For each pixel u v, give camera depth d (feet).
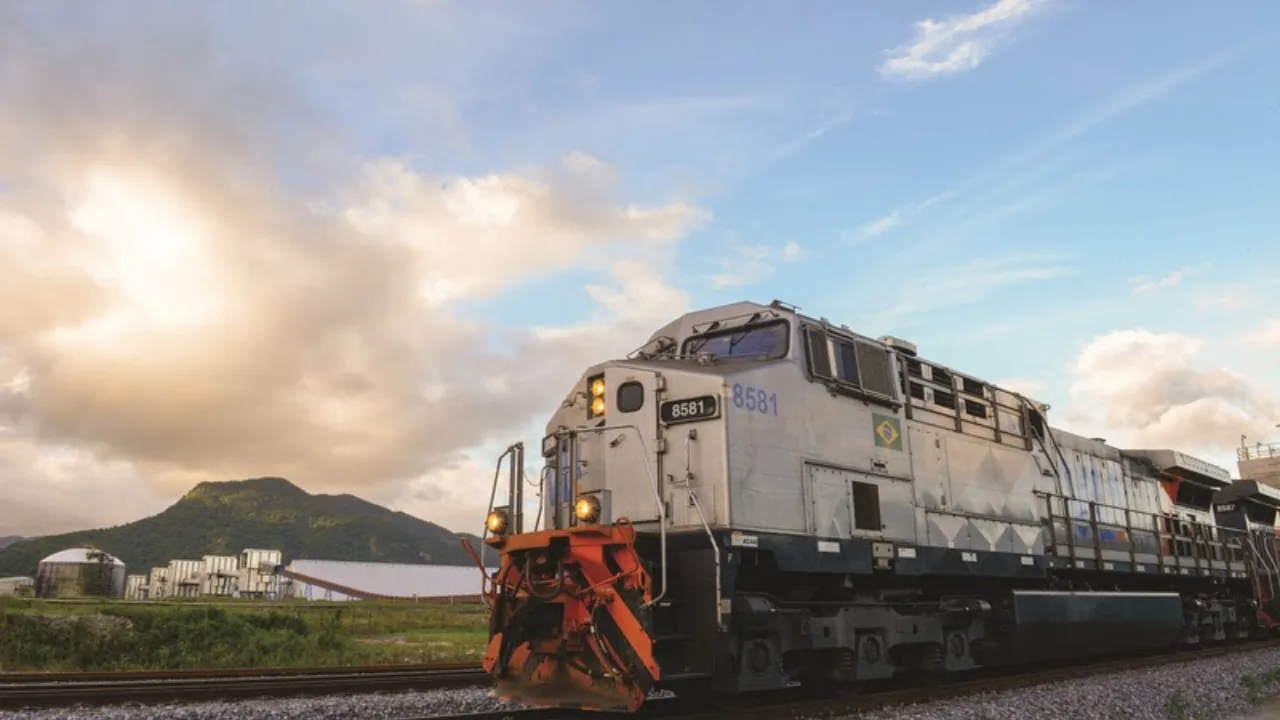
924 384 36.60
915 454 34.42
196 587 275.80
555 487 27.86
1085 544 45.34
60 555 172.96
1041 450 44.60
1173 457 59.77
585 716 25.18
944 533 34.63
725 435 25.64
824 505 28.81
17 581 203.41
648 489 26.53
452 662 48.06
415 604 159.84
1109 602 43.16
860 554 29.48
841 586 29.22
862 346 33.17
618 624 22.20
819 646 26.81
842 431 30.73
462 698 30.48
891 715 26.81
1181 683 36.65
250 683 33.58
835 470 29.78
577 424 28.94
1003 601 36.60
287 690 32.17
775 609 25.53
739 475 25.63
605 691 22.22
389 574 253.03
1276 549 71.36
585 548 23.09
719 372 26.81
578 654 23.12
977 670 40.96
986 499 38.22
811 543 27.53
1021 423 43.57
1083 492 48.42
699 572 24.00
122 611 52.60
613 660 22.08
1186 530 58.75
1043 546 41.68
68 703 28.32
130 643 47.14
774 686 25.21
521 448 26.84
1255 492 70.85
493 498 26.55
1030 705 29.40
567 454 27.81
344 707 27.45
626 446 27.35
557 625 23.62
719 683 23.95
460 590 257.55
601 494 25.80
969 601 35.09
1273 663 45.70
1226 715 30.68
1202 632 57.93
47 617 47.70
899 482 32.89
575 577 23.39
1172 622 49.21
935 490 34.91
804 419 29.01
